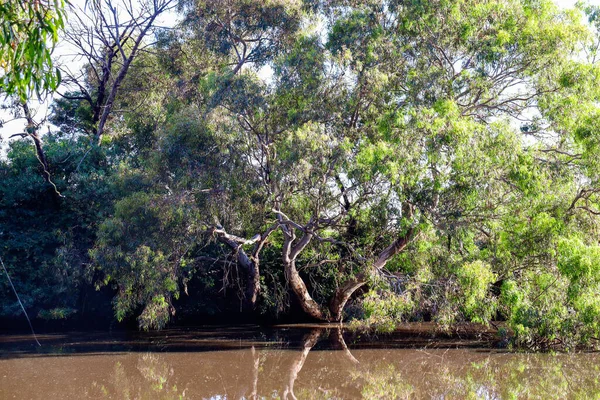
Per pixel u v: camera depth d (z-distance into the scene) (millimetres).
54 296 22266
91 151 22719
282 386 12617
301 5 18766
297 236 21516
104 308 22891
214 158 16656
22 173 22609
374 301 15891
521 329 14727
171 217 17141
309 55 16547
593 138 14289
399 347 16844
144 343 17453
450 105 14945
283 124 17656
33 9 7598
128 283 18016
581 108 15078
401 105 16375
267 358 15328
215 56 21375
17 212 22578
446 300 15828
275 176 16297
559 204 15320
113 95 25312
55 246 22562
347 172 16094
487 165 14742
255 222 19125
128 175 19078
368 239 18438
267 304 22484
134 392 11828
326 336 18875
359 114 17578
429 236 16109
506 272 16062
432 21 16250
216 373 13641
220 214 17953
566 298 14547
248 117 17750
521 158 14883
